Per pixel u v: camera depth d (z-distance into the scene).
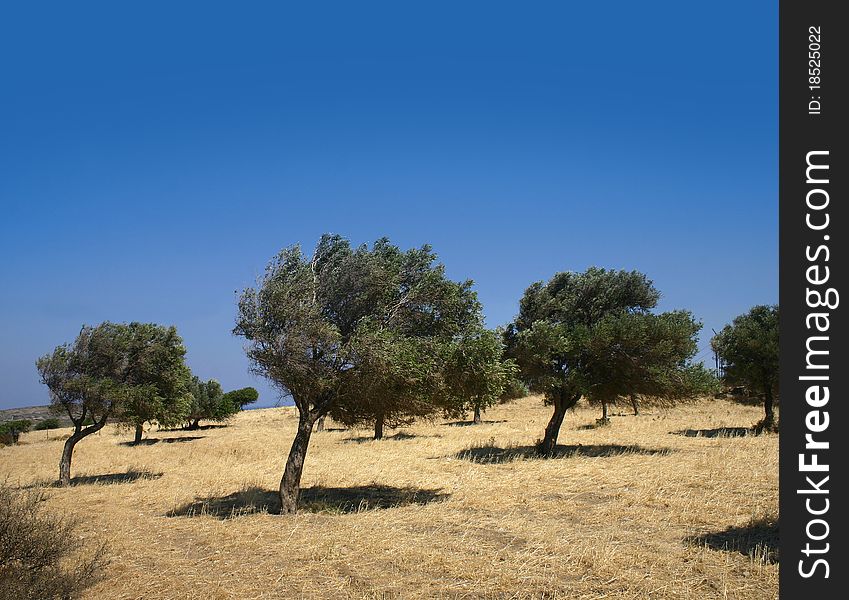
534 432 36.38
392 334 14.41
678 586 8.74
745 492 14.96
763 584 8.74
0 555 8.27
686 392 24.84
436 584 9.17
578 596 8.55
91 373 23.69
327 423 52.00
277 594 8.95
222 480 21.84
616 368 25.02
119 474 25.66
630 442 28.38
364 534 12.18
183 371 25.59
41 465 31.34
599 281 26.55
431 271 15.92
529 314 26.45
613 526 12.34
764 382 33.47
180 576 9.87
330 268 15.70
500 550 10.82
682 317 25.38
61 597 8.34
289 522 13.78
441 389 15.45
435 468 22.44
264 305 14.64
